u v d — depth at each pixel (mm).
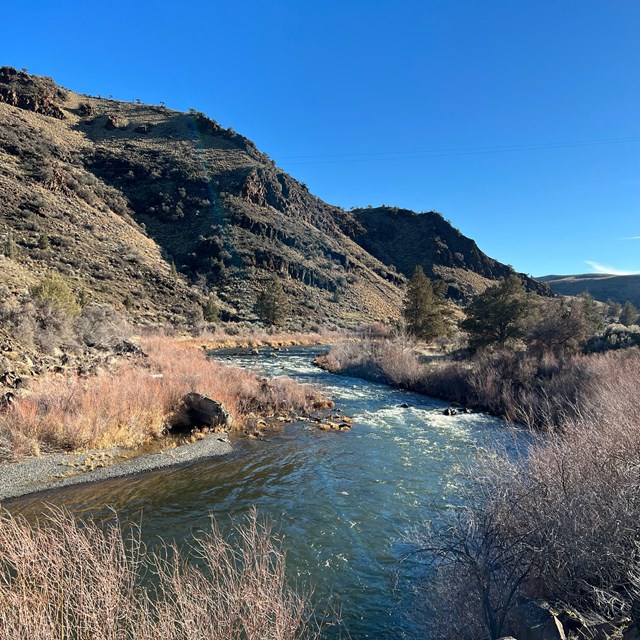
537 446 4566
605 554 3006
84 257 45094
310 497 7523
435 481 8242
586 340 23188
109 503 7160
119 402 10883
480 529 3730
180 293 49344
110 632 2664
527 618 2957
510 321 27422
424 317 37344
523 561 3393
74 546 3303
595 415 6062
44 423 9391
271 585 3236
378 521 6559
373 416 14375
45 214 48875
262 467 9109
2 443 8648
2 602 2662
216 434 11328
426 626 3883
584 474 3752
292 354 35906
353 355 28734
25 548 3062
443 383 19312
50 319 17547
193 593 3100
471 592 3479
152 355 21094
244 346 40812
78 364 14891
